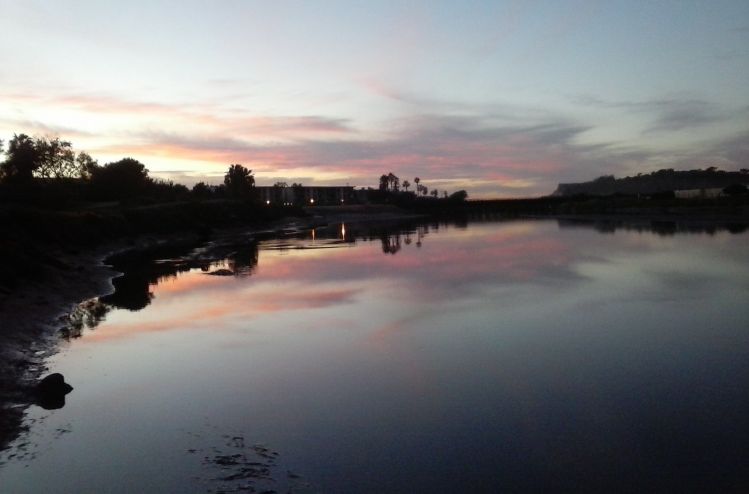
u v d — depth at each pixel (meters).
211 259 39.72
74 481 7.72
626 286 22.70
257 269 32.62
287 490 7.36
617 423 9.49
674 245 39.72
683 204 85.50
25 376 12.40
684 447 8.53
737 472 7.73
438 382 11.81
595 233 56.34
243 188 128.25
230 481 7.61
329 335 16.05
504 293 21.89
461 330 16.23
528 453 8.43
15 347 14.24
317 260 37.28
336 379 12.16
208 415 10.16
